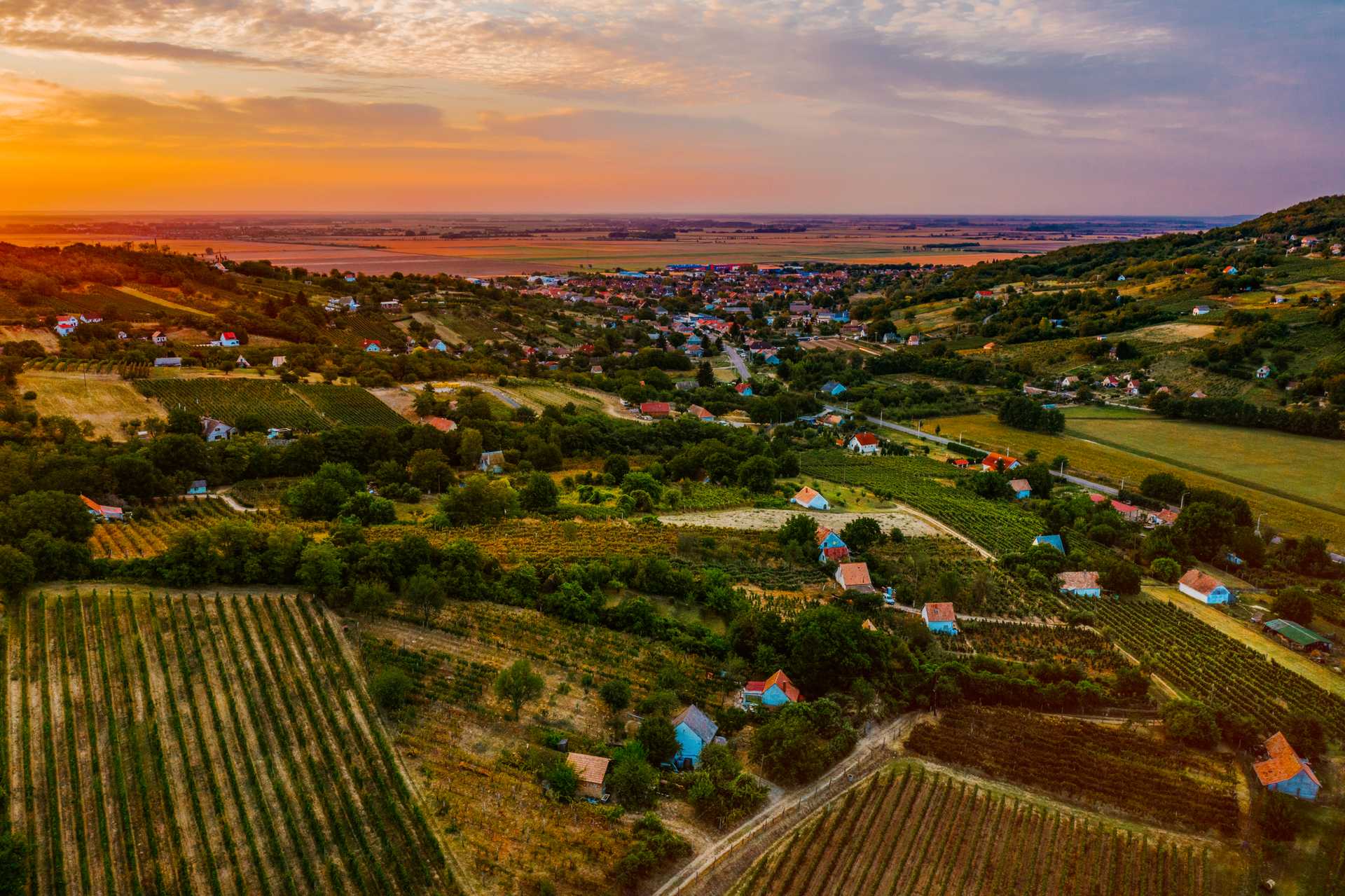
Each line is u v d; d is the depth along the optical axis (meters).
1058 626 111.06
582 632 96.12
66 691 72.12
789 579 119.75
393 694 76.06
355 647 86.69
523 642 92.25
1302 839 66.06
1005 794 72.62
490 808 67.12
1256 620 115.50
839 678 90.38
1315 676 100.06
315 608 91.69
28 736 66.38
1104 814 70.88
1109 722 87.56
